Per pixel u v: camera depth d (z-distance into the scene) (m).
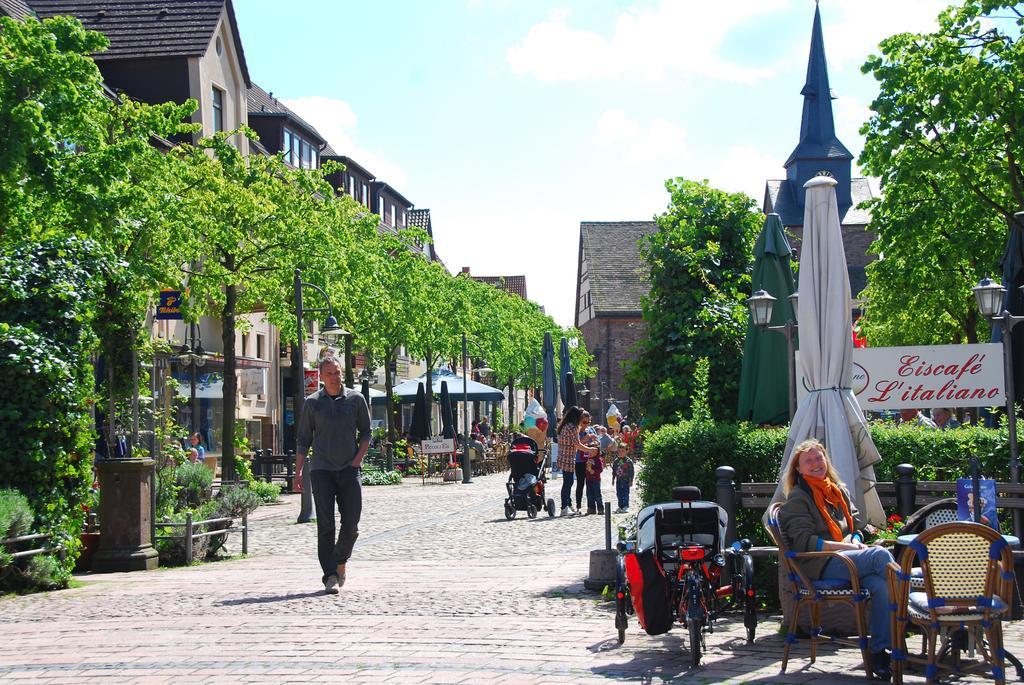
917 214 30.83
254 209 29.64
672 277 15.66
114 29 40.09
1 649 8.83
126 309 15.83
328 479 11.88
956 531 6.57
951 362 11.57
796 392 13.29
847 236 83.12
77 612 10.93
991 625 6.59
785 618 8.49
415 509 27.16
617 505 26.78
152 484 15.69
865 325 41.66
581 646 8.30
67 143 19.70
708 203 16.02
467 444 41.09
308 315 37.12
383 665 7.70
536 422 34.22
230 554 17.59
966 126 28.55
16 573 12.79
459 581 12.59
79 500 13.98
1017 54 27.52
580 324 101.88
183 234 23.98
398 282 46.88
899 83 29.64
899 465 9.94
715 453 10.35
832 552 7.27
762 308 13.10
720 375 15.27
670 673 7.29
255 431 48.31
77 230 19.19
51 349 13.51
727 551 8.41
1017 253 16.47
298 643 8.64
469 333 55.91
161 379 33.72
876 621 7.19
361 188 66.88
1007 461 10.61
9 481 13.24
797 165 85.06
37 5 40.84
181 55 39.19
